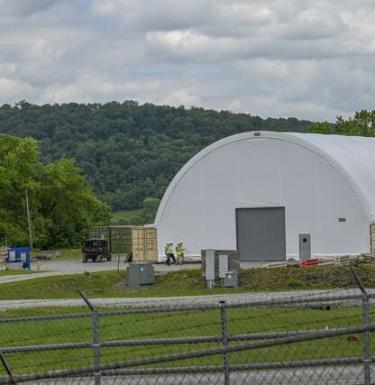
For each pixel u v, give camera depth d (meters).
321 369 21.53
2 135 132.00
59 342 29.33
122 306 42.44
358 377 20.62
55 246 136.62
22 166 130.88
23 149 130.75
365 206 73.69
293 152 77.00
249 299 44.97
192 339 20.81
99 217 144.00
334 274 56.62
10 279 70.12
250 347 14.71
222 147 80.06
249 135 78.75
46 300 50.94
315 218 76.12
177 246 80.88
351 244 74.50
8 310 43.28
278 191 77.81
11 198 130.75
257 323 29.73
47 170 134.25
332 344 24.88
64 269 83.81
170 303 42.53
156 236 83.00
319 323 28.52
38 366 25.31
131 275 63.19
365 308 19.48
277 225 78.06
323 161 75.50
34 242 130.50
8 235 126.94
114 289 63.22
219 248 80.38
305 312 31.97
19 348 21.88
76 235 138.00
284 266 62.09
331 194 75.38
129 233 118.81
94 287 65.19
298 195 76.88
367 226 73.69
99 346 21.16
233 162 79.69
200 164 81.00
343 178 74.62
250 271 59.91
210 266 59.41
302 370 21.45
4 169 128.88
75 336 30.75
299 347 24.56
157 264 81.56
